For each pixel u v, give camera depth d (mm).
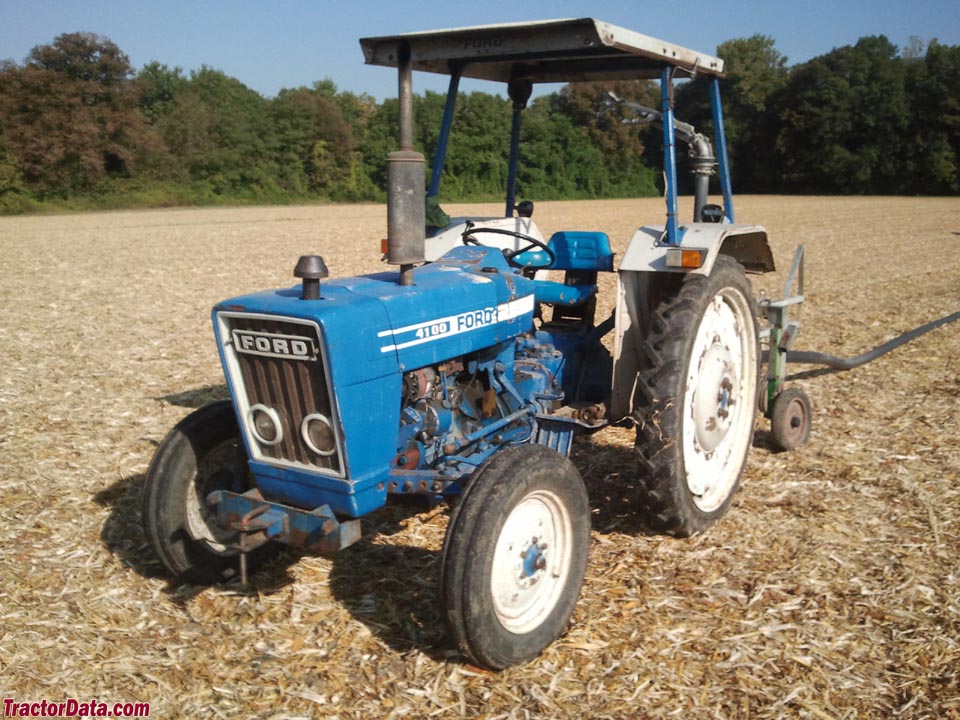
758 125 63906
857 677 3111
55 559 4039
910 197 52812
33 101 42844
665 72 4168
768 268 5465
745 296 4551
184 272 14375
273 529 3229
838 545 4137
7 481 4941
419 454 3600
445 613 3016
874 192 58812
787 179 62219
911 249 18016
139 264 15617
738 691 3051
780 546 4148
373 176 56031
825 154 59594
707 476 4438
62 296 11617
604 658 3275
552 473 3266
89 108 45156
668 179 4227
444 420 3697
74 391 6855
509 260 4883
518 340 4586
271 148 52719
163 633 3461
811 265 15156
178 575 3721
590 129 52875
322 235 23531
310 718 2932
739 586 3783
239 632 3477
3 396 6684
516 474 3111
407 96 3355
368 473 3260
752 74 65188
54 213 40312
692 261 4035
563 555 3441
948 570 3852
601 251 5227
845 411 6309
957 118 54906
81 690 3059
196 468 3699
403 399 3566
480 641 3020
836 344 8555
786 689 3051
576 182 52438
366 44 3924
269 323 3193
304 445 3289
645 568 3969
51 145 42812
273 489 3441
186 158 49719
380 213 38500
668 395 3900
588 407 4574
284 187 53156
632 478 5070
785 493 4812
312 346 3096
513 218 5309
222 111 51469
